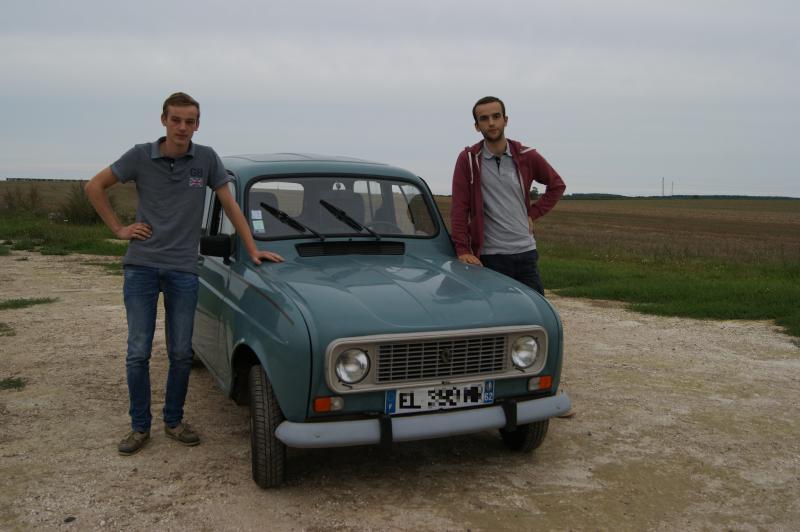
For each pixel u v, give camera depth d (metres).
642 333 8.88
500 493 3.96
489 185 5.20
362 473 4.20
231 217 4.51
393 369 3.63
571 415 5.47
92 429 4.91
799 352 7.88
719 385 6.45
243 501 3.78
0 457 4.36
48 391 5.82
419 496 3.89
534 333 3.93
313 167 5.10
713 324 9.59
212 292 4.93
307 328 3.52
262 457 3.79
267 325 3.79
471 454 4.56
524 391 3.99
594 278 14.19
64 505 3.69
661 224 56.12
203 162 4.39
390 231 5.09
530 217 5.31
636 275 15.02
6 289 11.56
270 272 4.21
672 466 4.46
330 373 3.48
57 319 8.96
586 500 3.90
